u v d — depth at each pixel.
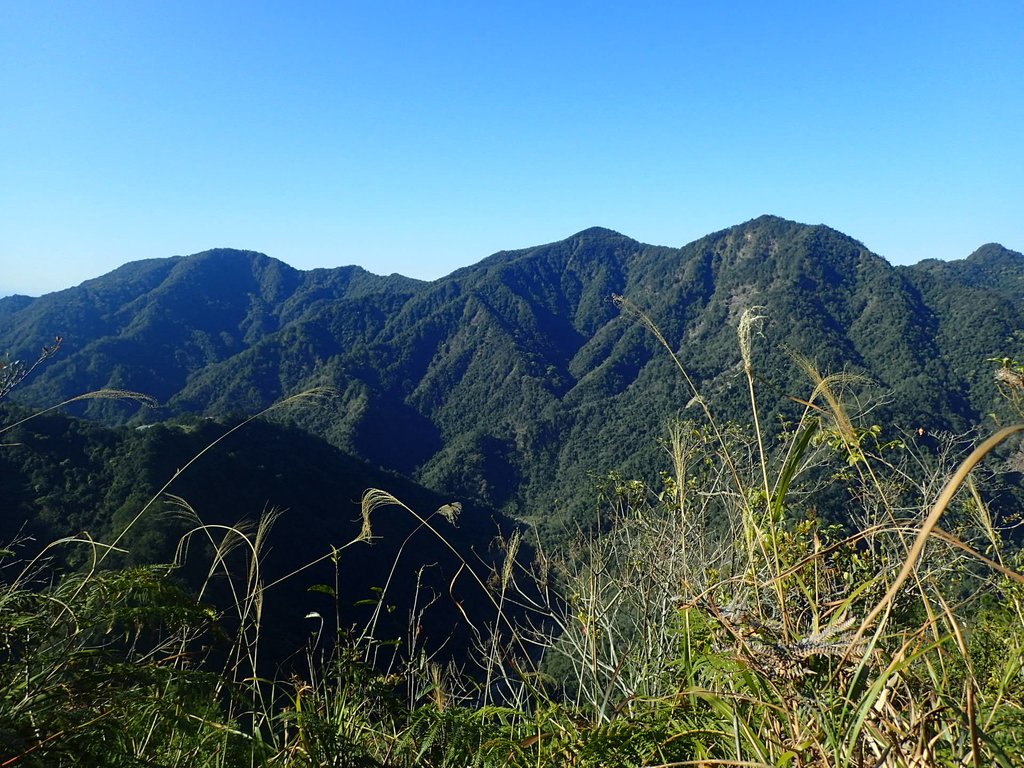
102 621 1.99
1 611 1.89
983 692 1.95
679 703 2.16
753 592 1.91
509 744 2.22
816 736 1.55
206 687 2.09
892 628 2.15
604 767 2.00
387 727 2.67
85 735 1.71
